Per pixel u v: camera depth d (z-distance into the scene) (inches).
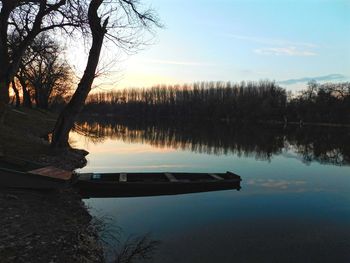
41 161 637.9
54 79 2358.5
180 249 358.9
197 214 481.1
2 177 422.3
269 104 4921.3
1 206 361.7
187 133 2338.8
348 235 421.7
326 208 541.0
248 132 2691.9
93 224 382.0
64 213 396.2
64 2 738.2
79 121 3243.1
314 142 1971.0
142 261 324.2
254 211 508.4
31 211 367.9
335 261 350.6
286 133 2770.7
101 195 572.4
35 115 1844.2
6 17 735.1
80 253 296.4
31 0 724.7
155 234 395.5
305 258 354.6
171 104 5669.3
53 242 303.7
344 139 2288.4
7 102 766.5
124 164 929.5
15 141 741.3
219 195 594.9
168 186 602.2
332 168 978.7
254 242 389.4
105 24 706.8
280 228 438.6
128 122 3855.8
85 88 734.5
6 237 295.7
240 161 1059.3
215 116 5231.3
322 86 5054.1
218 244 378.3
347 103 4739.2
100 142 1531.7
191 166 938.7
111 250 331.3
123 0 738.2
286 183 733.9
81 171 749.9
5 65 751.1
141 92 5915.4
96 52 714.8
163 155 1146.7
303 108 4931.1
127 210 483.2
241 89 5359.3
